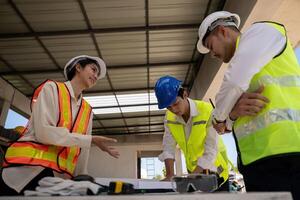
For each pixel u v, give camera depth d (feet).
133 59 16.79
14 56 15.69
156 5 12.44
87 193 2.45
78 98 4.86
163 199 1.83
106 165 32.68
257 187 2.93
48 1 11.80
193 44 15.58
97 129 30.91
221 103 3.16
